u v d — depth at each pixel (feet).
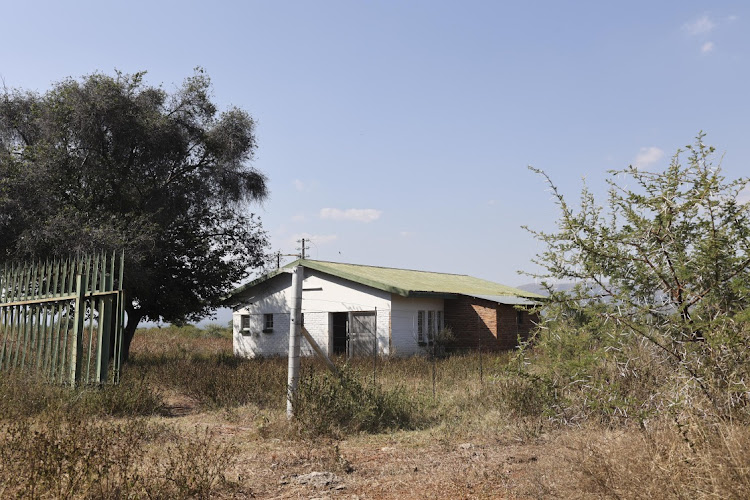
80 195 67.41
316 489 18.39
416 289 80.94
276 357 70.69
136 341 100.58
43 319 36.60
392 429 28.63
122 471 16.70
